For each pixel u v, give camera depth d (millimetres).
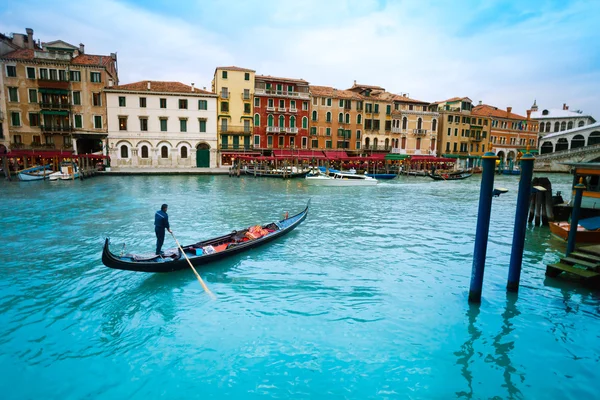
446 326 7254
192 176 41094
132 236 13734
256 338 6828
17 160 39188
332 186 35688
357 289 8961
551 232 15180
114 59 50125
